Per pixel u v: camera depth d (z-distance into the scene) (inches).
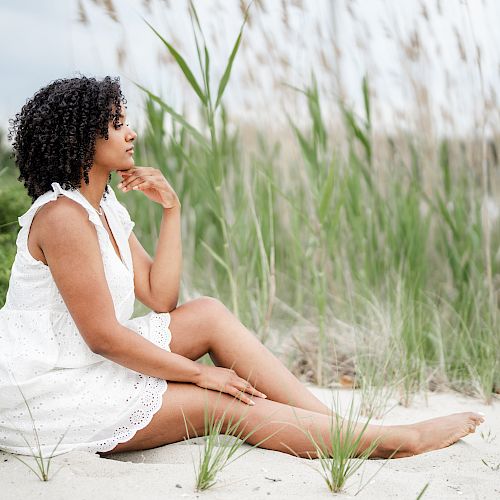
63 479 81.9
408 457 96.8
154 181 108.2
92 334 91.4
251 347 103.0
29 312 94.0
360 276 170.4
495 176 181.9
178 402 94.7
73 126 94.0
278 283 180.7
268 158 188.9
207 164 152.5
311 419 95.4
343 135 183.2
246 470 87.3
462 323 158.9
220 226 187.3
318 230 169.8
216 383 96.1
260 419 95.7
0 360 92.1
